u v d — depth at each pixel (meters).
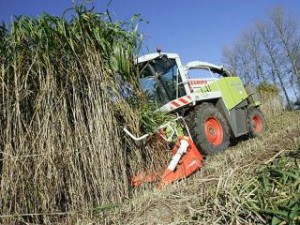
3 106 3.73
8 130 3.64
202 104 6.62
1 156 3.71
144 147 4.51
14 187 3.53
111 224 3.40
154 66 6.71
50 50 3.93
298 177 2.82
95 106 4.02
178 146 4.77
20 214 3.48
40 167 3.63
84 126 3.94
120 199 3.95
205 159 5.93
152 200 3.69
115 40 4.38
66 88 3.97
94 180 3.88
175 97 6.87
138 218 3.35
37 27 3.91
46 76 3.86
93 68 4.08
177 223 2.95
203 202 3.12
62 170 3.75
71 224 3.63
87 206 3.78
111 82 4.25
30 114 3.84
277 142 5.72
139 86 4.67
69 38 3.99
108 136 4.00
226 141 6.69
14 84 3.81
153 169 4.51
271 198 2.65
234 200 2.78
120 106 4.31
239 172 3.36
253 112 8.98
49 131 3.72
